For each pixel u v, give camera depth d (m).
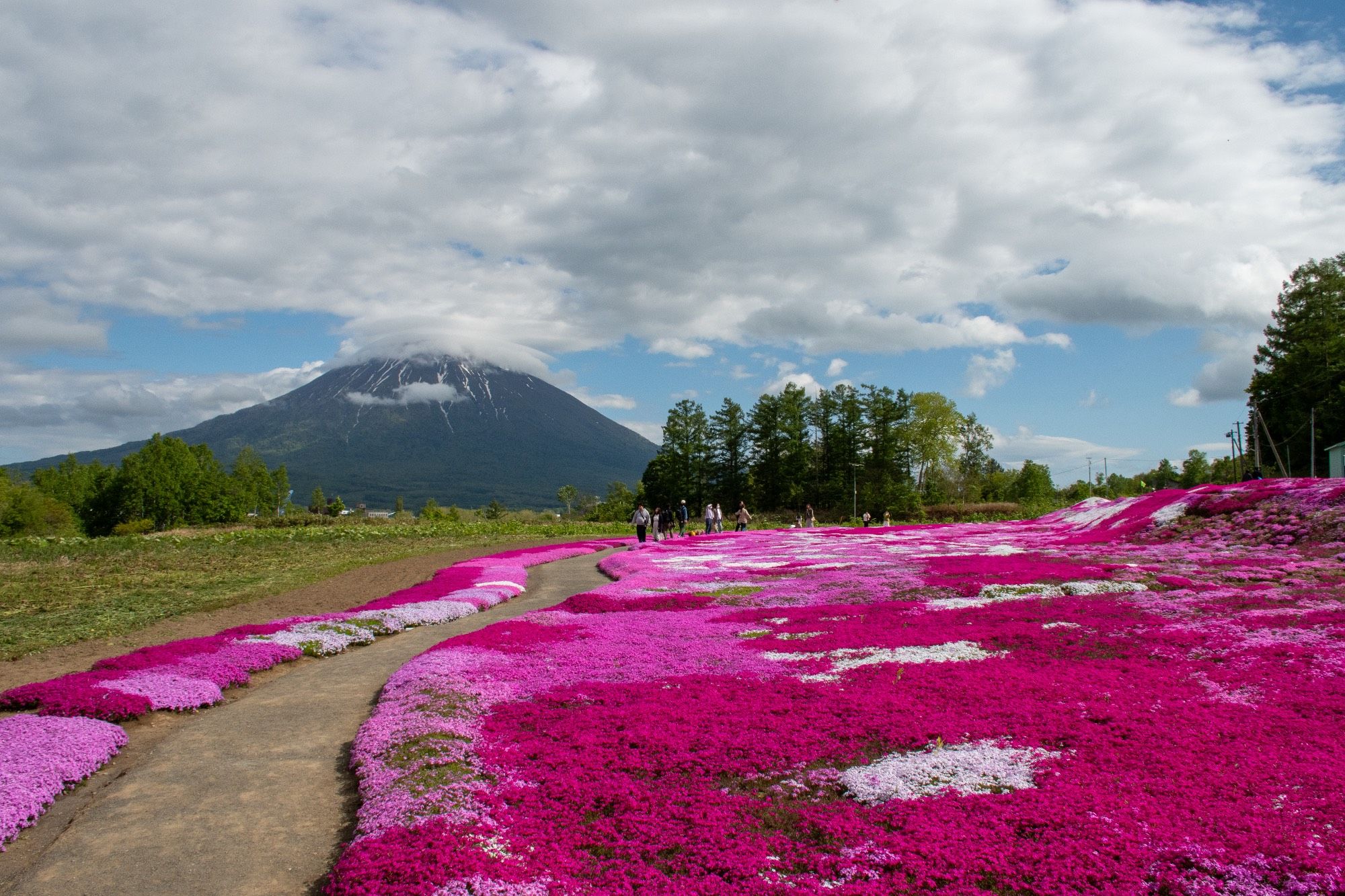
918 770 9.91
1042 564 27.27
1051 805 8.66
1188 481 127.25
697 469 128.62
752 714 12.46
